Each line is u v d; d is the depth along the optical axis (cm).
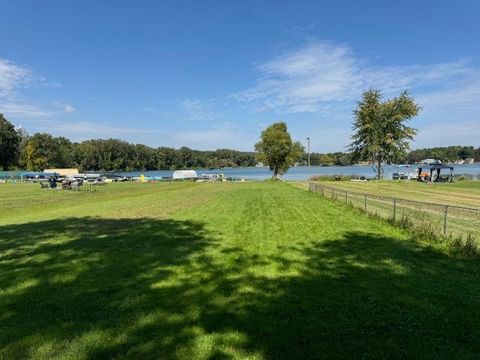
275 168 7875
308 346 527
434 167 5750
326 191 3453
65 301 705
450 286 773
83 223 1723
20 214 2273
